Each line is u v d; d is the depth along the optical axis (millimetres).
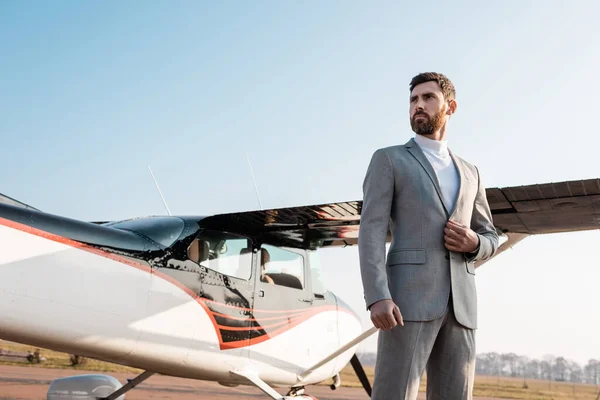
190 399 10398
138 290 3836
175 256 4125
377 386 2164
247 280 4684
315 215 4492
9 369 13930
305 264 5367
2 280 3227
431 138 2451
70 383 4957
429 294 2166
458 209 2322
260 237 4906
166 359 4070
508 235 4750
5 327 3299
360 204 4188
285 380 5027
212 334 4312
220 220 4508
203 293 4270
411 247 2223
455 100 2518
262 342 4727
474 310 2268
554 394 50594
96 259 3641
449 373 2203
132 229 4098
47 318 3400
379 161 2320
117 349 3793
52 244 3443
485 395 33438
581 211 4090
